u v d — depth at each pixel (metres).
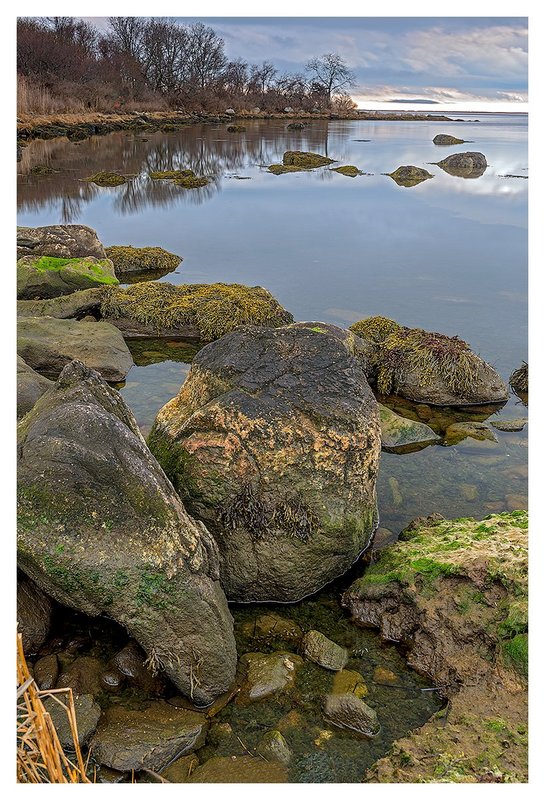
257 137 45.31
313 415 5.28
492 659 4.42
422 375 8.95
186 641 4.19
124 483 4.04
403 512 6.37
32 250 13.52
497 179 27.84
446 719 4.10
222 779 3.75
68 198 22.08
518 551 4.91
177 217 20.02
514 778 3.62
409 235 18.02
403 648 4.82
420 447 7.67
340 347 5.77
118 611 4.04
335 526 5.23
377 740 4.05
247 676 4.45
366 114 75.69
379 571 5.24
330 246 16.67
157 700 4.27
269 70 69.94
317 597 5.37
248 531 5.15
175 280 13.59
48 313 10.97
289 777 3.80
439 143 43.44
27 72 45.19
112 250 14.95
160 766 3.84
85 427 4.11
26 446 4.11
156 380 9.17
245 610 5.21
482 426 8.14
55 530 3.90
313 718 4.20
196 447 5.20
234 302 11.08
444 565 4.89
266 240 17.23
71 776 3.41
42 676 4.26
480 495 6.70
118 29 58.03
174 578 4.09
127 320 10.94
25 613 4.45
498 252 16.30
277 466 5.16
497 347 10.39
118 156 33.19
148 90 57.69
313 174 29.05
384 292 12.95
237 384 5.42
